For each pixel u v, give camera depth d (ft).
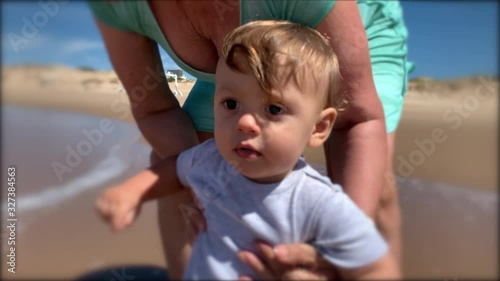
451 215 1.68
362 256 1.24
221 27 1.39
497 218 1.72
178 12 1.34
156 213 1.36
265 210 1.28
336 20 1.34
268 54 1.20
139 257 1.34
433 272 1.34
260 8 1.37
